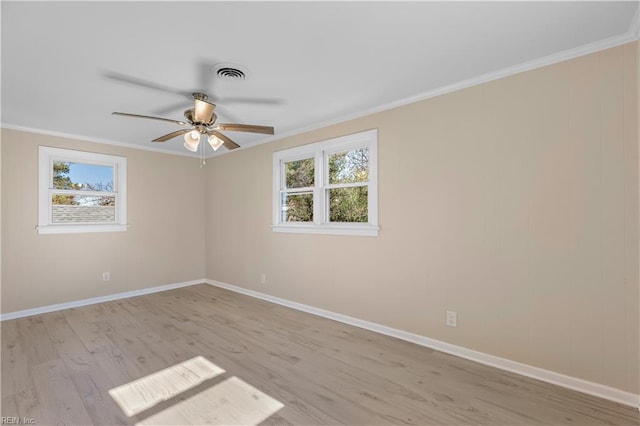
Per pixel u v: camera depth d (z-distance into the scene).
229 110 3.34
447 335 2.80
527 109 2.40
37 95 2.88
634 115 2.02
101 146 4.47
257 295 4.69
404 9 1.74
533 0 1.67
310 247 3.95
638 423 1.87
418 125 2.98
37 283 3.94
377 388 2.25
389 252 3.19
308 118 3.62
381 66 2.41
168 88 2.75
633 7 1.74
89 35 1.96
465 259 2.70
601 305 2.12
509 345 2.48
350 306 3.54
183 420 1.92
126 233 4.72
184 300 4.54
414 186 3.01
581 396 2.13
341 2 1.68
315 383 2.32
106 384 2.31
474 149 2.65
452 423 1.88
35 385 2.29
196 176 5.59
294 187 4.26
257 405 2.07
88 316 3.82
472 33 1.99
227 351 2.86
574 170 2.21
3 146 3.72
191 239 5.51
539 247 2.35
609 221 2.10
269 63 2.34
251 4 1.68
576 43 2.12
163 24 1.86
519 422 1.89
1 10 1.70
